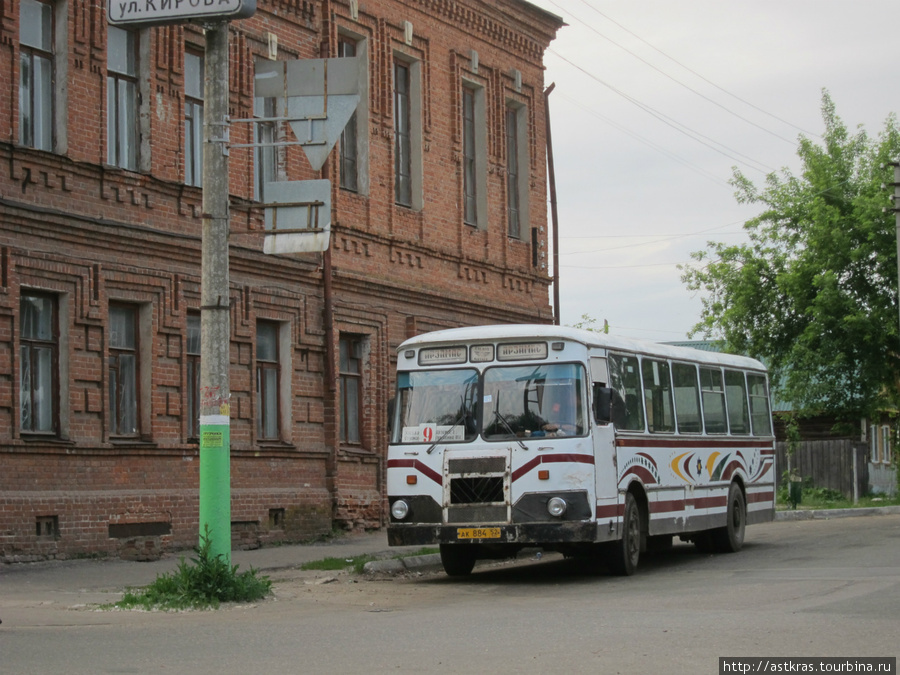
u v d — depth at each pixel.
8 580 16.39
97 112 19.72
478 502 16.48
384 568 18.14
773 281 42.25
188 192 21.30
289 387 23.66
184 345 21.05
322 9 24.94
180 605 13.44
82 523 18.78
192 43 21.86
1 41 18.17
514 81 31.12
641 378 18.50
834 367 40.47
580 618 11.95
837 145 42.31
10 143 18.05
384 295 26.28
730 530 21.36
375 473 25.98
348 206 25.38
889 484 53.31
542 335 16.75
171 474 20.66
